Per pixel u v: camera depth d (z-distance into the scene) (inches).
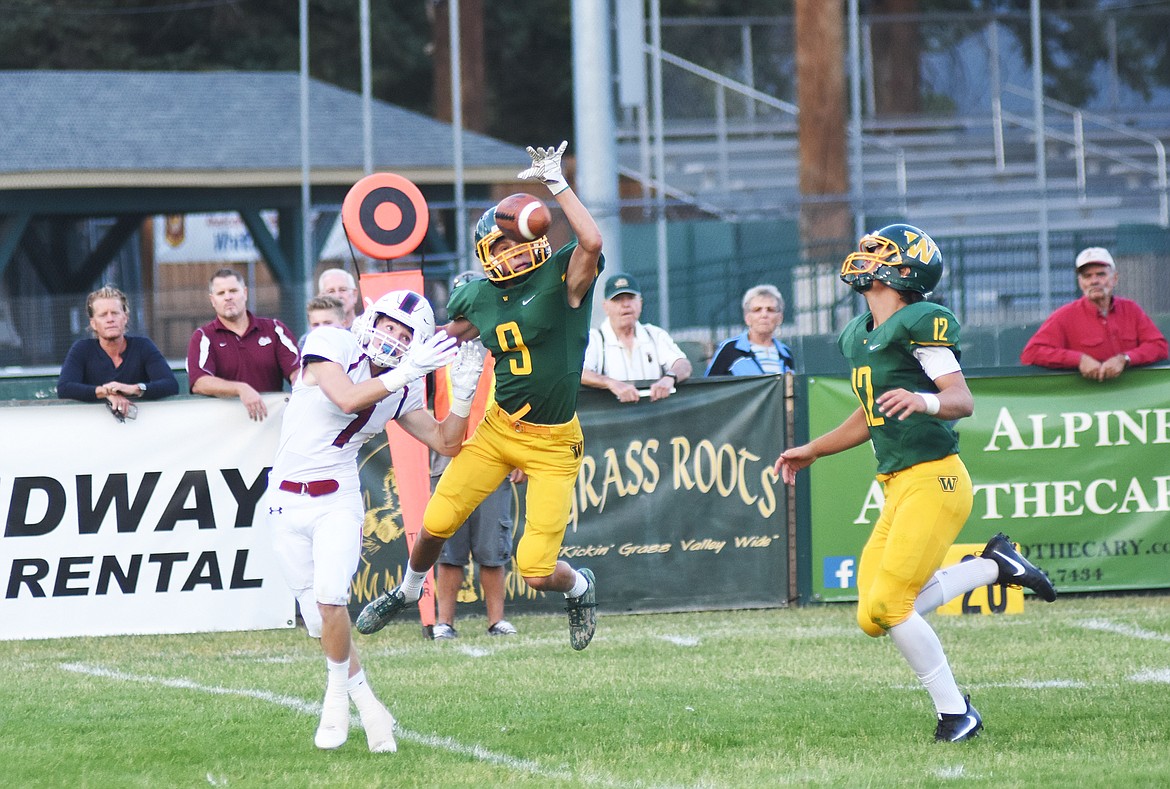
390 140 2906.0
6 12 3905.0
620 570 1079.0
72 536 991.6
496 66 4530.0
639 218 3056.1
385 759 650.8
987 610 1040.2
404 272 987.9
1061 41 3454.7
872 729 701.9
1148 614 1029.2
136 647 980.6
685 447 1083.9
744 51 3206.2
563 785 600.4
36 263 3036.4
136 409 996.6
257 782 609.6
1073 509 1103.6
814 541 1098.7
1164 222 2851.9
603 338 1091.3
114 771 631.2
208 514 1004.6
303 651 957.2
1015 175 3090.6
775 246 3009.4
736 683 815.7
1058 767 617.3
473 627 1041.5
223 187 2758.4
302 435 666.2
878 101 3275.1
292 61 4114.2
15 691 815.1
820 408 1092.5
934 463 681.0
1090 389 1100.5
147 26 4104.3
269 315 2500.0
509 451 745.6
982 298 2241.6
